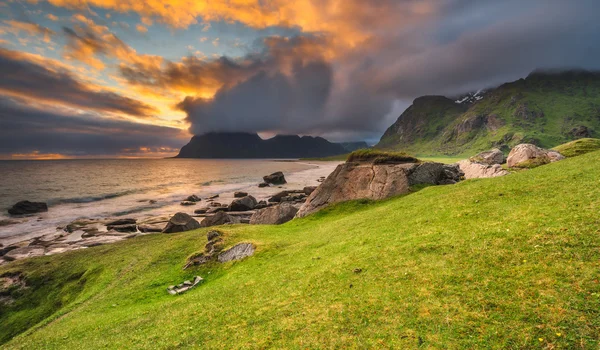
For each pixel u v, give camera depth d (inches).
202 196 5226.4
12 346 1033.5
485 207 1040.2
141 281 1477.6
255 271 1170.0
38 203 3939.5
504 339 459.2
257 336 642.8
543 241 682.2
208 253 1596.9
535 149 2527.1
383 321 578.9
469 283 619.8
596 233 644.1
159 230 2984.7
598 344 406.0
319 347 550.6
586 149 2406.5
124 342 796.6
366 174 2332.7
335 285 788.0
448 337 492.4
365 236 1153.4
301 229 1855.3
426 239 901.8
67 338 962.7
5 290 1732.3
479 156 3708.2
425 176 2218.3
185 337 725.3
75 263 1947.6
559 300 501.7
